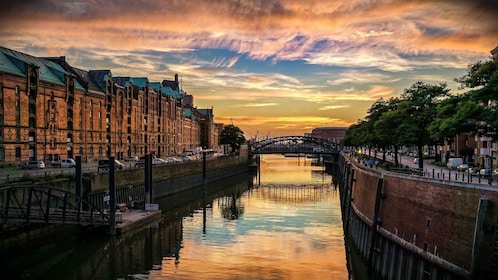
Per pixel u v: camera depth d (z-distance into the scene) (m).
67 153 78.19
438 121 41.03
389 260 32.06
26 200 45.06
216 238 47.94
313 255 41.53
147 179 63.75
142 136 111.31
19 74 65.94
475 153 78.31
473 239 23.50
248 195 86.25
